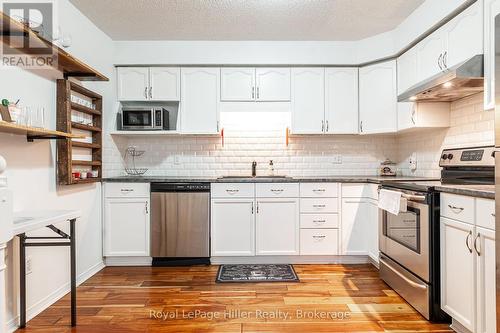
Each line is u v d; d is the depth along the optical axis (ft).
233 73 11.30
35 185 7.02
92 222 9.64
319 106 11.36
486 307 5.29
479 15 6.63
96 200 9.90
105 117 10.56
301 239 10.36
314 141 12.35
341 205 10.35
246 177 11.71
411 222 7.30
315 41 11.18
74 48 8.70
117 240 10.32
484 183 7.40
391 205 7.86
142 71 11.23
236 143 12.34
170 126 11.95
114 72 11.14
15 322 6.42
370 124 11.09
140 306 7.38
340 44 11.19
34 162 6.98
